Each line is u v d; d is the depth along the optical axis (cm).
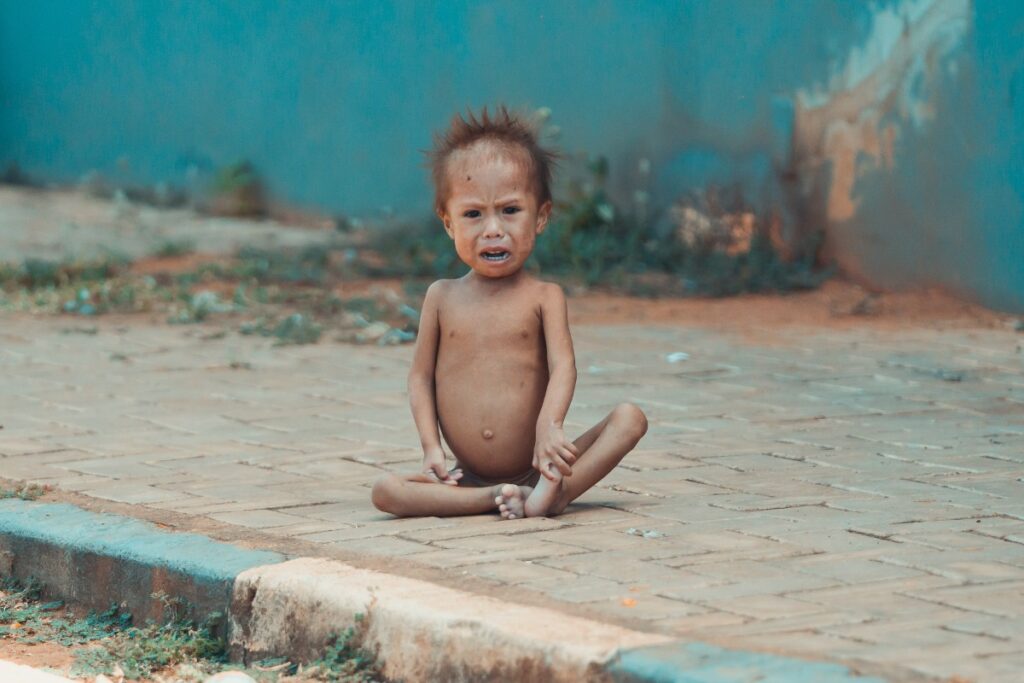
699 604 389
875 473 590
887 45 1208
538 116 1356
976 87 1145
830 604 389
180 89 1864
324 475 600
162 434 702
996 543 462
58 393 827
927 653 345
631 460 623
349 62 1667
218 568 444
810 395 810
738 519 499
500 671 366
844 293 1231
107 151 1958
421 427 525
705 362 938
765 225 1320
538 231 532
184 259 1466
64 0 1998
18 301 1219
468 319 524
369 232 1596
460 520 502
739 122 1332
